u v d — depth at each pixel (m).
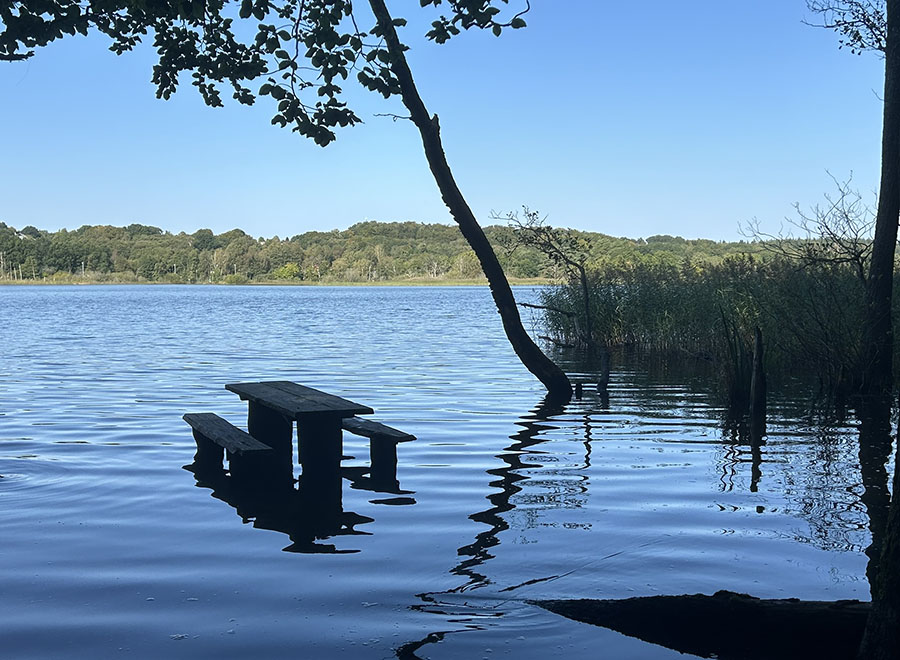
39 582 5.28
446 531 6.38
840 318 14.58
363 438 10.76
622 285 23.78
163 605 4.88
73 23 8.28
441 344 27.55
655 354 22.23
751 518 6.68
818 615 4.13
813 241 15.45
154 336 31.81
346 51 9.24
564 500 7.33
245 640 4.38
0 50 8.08
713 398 14.27
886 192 14.42
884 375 14.32
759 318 17.41
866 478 8.12
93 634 4.47
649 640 4.38
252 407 9.91
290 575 5.39
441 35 9.50
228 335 32.34
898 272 16.03
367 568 5.52
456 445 10.06
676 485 7.86
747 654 4.20
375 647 4.29
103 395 14.80
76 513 6.98
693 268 23.94
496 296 15.02
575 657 4.16
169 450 9.78
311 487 7.91
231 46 9.80
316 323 41.75
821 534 6.24
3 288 183.00
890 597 3.60
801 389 15.06
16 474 8.47
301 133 9.44
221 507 7.17
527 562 5.62
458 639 4.38
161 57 9.73
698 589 5.10
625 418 12.13
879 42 15.38
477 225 14.80
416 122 14.39
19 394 14.91
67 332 34.34
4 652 4.24
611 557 5.71
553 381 14.74
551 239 22.34
